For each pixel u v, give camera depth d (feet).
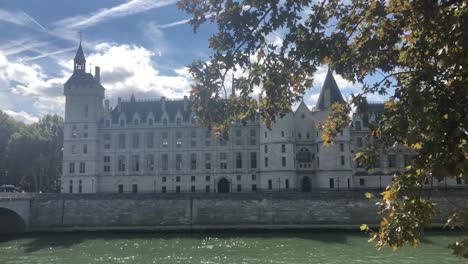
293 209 248.73
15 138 381.19
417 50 28.32
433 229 208.44
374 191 276.21
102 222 255.50
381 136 31.24
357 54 32.48
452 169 21.97
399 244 29.22
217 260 151.74
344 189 316.40
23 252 178.91
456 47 23.12
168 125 365.61
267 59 31.73
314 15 32.65
